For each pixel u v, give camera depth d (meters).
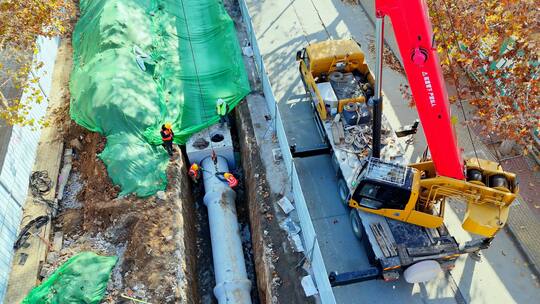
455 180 10.60
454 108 16.03
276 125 15.17
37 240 13.02
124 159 13.83
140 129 14.76
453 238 11.34
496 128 13.09
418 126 15.70
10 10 14.73
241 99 16.98
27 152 14.56
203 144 15.67
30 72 15.45
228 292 12.55
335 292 12.02
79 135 15.74
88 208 13.59
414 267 10.95
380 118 11.23
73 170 15.21
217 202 14.53
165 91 16.45
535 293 11.88
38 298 11.40
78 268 11.97
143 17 18.16
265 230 13.32
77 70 16.84
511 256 12.58
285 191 14.20
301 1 20.95
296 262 12.57
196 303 12.88
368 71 14.34
